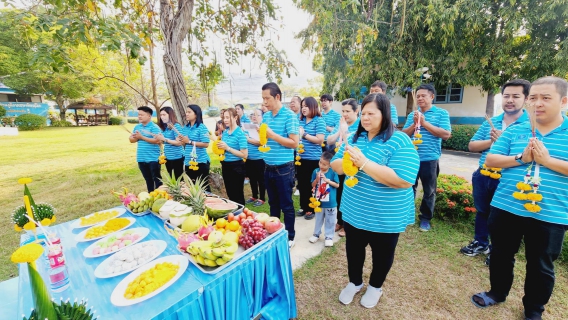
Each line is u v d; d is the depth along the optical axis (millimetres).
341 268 2777
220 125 5508
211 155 9531
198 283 1409
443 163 7594
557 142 1682
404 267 2734
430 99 3316
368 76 8945
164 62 4410
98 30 2797
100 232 1999
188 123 4234
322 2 4047
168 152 4477
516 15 6941
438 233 3396
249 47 5469
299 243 3322
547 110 1682
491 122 2609
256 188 4758
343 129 1799
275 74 5785
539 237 1800
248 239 1721
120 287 1383
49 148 12445
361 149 1985
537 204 1758
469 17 7117
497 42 7699
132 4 4336
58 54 2826
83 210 4613
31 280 978
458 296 2326
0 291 1647
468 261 2809
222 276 1480
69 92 24328
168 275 1442
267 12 4977
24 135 17984
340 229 3627
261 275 1751
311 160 3926
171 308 1255
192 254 1555
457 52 7844
